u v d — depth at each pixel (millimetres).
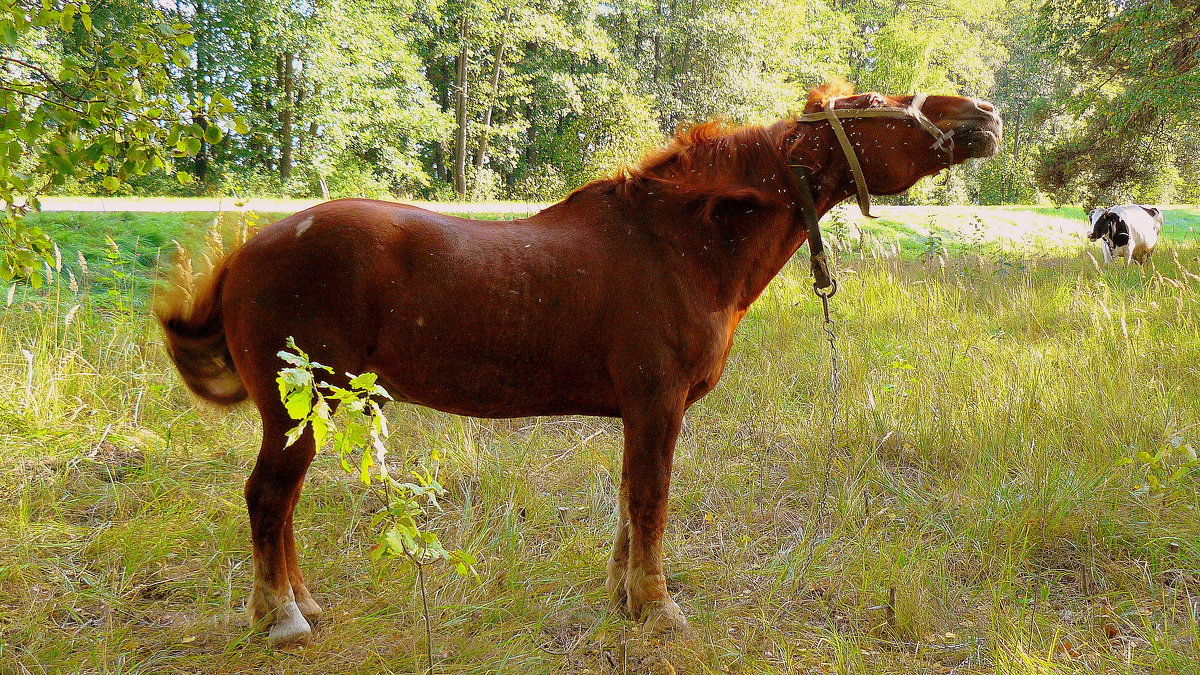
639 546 3105
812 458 4629
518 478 4250
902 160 3086
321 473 4273
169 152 2824
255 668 2783
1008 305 8234
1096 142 14758
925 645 3055
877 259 10070
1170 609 3299
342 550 3596
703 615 3199
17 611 3010
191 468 4223
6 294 6016
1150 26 12211
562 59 35000
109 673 2705
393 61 29641
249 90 27516
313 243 2697
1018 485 4203
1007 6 50500
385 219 2777
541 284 2836
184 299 2918
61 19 2604
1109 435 4664
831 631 3166
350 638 2922
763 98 34562
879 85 41562
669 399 2986
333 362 2719
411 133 30547
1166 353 6090
